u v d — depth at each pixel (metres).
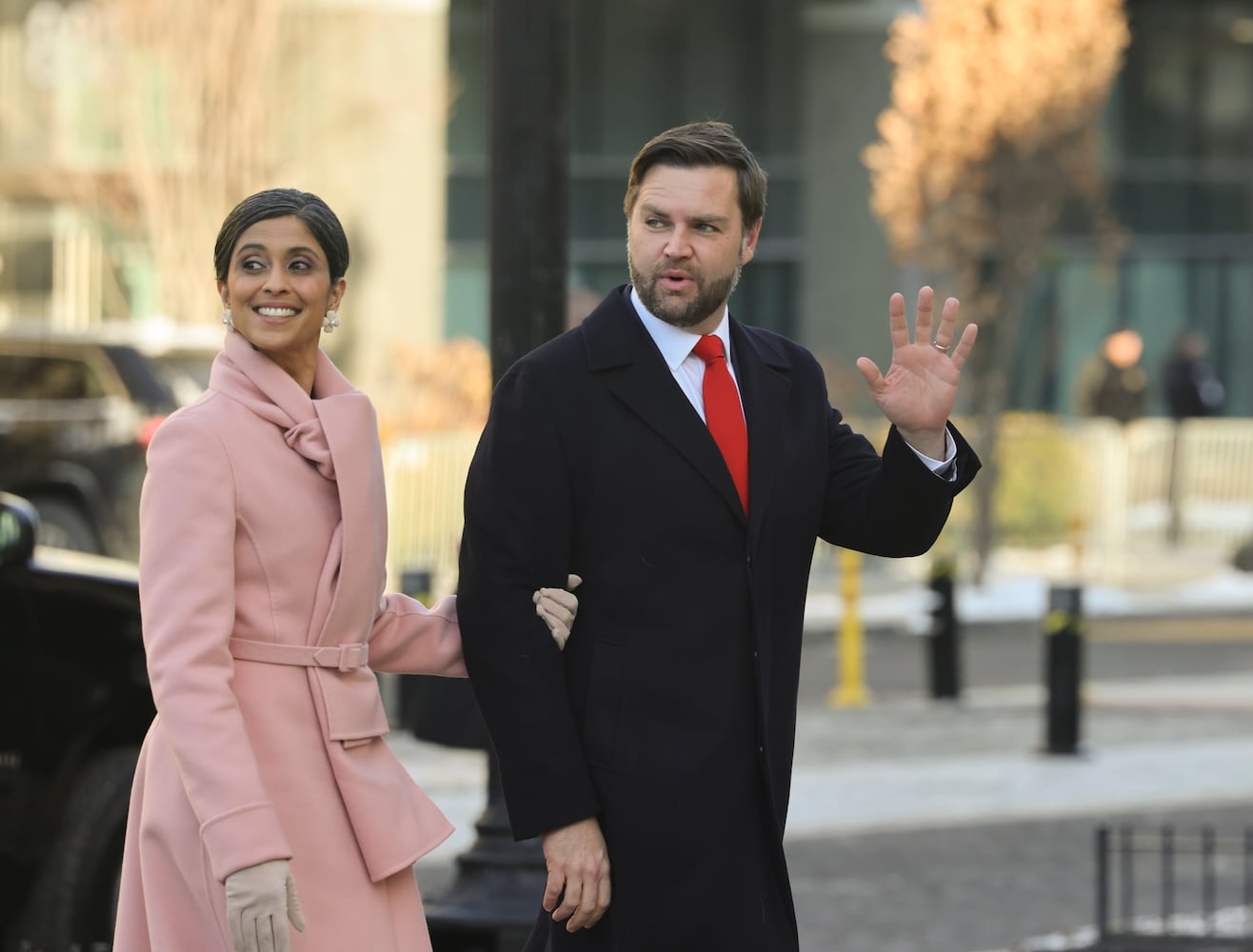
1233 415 105.69
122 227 76.56
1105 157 104.56
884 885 29.25
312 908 12.38
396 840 12.71
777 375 14.04
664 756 13.06
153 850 12.40
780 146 99.31
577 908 13.03
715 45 98.44
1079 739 40.38
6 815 21.48
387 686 45.47
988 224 72.75
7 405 51.66
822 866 30.50
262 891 11.61
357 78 79.75
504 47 20.92
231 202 74.50
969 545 74.19
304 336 12.96
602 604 13.23
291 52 76.88
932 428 13.52
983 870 30.25
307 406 12.86
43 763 21.70
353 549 12.69
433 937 20.78
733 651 13.26
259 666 12.49
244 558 12.49
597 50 97.44
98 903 21.88
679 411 13.31
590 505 13.26
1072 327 102.81
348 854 12.55
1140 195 104.88
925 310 13.66
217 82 74.12
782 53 98.94
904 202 73.31
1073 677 40.28
